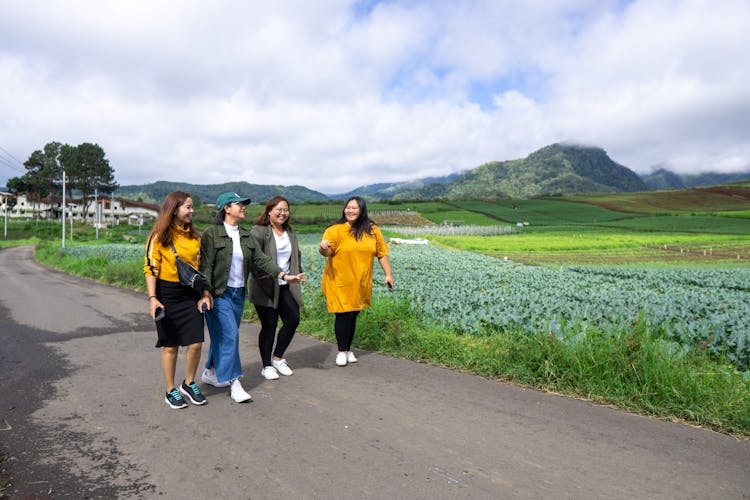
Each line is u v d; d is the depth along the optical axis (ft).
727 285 57.11
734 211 355.97
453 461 10.53
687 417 13.14
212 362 16.03
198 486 9.45
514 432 12.14
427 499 8.89
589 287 48.03
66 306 36.09
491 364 17.52
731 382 14.34
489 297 33.37
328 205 407.44
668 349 15.88
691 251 141.59
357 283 18.42
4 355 20.67
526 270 69.56
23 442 11.55
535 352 16.99
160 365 18.97
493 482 9.57
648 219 317.63
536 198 494.18
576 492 9.17
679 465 10.34
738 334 21.07
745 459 10.65
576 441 11.60
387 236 225.97
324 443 11.48
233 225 15.66
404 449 11.15
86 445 11.39
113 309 34.50
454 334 23.17
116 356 20.48
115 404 14.34
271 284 16.97
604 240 180.65
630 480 9.66
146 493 9.17
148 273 13.62
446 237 206.59
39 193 378.53
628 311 29.07
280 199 17.92
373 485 9.44
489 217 346.95
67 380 16.87
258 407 14.07
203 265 14.93
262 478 9.75
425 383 16.38
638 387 14.61
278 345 17.61
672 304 33.88
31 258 122.72
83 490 9.26
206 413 13.58
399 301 27.04
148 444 11.46
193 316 14.05
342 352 18.79
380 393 15.31
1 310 34.14
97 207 198.18
